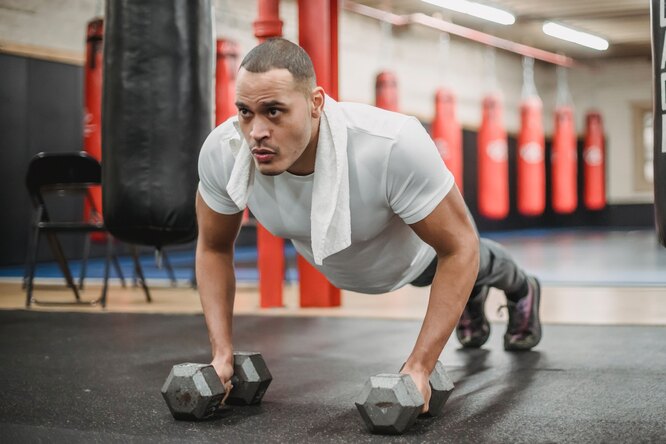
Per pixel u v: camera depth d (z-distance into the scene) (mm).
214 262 1942
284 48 1565
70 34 8281
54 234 4359
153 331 3355
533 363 2523
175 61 2424
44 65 8047
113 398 2049
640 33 11422
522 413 1844
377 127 1656
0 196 7652
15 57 7770
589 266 7262
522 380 2246
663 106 1792
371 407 1646
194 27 2469
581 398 2004
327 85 4090
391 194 1686
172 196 2412
